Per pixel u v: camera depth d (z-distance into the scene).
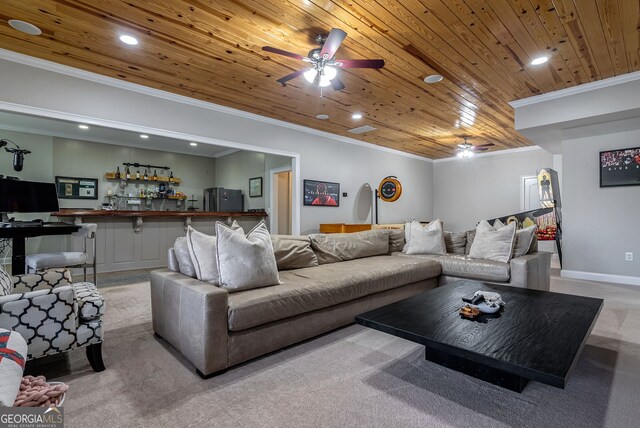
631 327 2.66
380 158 7.18
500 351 1.45
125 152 7.34
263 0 2.33
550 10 2.47
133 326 2.74
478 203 8.02
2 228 2.78
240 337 1.98
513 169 7.50
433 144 7.04
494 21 2.60
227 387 1.78
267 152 5.08
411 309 2.06
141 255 5.32
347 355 2.17
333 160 6.15
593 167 4.56
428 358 2.08
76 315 1.82
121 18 2.54
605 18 2.57
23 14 2.47
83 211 4.71
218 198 7.25
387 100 4.32
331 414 1.53
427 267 3.49
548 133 4.89
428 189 8.62
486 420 1.48
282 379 1.86
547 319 1.86
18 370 0.98
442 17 2.54
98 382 1.83
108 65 3.32
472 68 3.42
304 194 5.64
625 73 3.59
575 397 1.66
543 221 6.48
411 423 1.46
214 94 4.10
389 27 2.68
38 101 3.18
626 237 4.35
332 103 4.45
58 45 2.93
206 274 2.25
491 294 2.19
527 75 3.61
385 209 7.32
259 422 1.48
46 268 3.36
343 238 3.76
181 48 3.00
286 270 3.03
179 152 8.12
